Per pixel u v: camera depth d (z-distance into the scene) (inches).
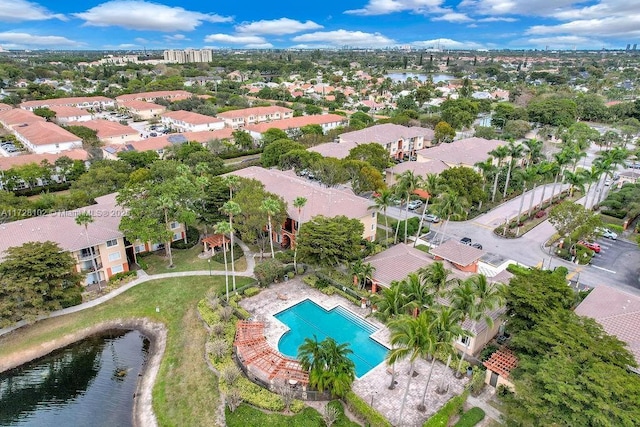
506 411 1299.2
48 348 1924.2
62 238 2241.6
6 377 1785.2
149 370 1801.2
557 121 5679.1
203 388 1642.5
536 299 1561.3
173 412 1557.6
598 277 2336.4
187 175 2965.1
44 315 2011.6
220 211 2669.8
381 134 4613.7
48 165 3804.1
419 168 3624.5
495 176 3447.3
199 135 5103.3
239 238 2871.6
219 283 2325.3
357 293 2151.8
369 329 1958.7
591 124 6378.0
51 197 2982.3
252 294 2202.3
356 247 2177.7
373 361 1759.4
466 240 2738.7
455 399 1480.1
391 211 3324.3
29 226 2320.4
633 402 1120.2
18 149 4980.3
